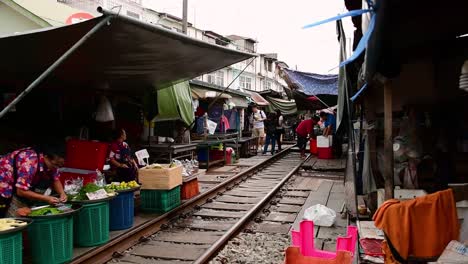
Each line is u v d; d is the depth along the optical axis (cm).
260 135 2241
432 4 331
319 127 2152
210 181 1230
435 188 650
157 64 746
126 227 665
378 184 679
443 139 666
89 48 583
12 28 866
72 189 613
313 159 1814
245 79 4297
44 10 888
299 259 371
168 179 773
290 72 1434
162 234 698
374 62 317
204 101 1644
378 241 459
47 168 558
